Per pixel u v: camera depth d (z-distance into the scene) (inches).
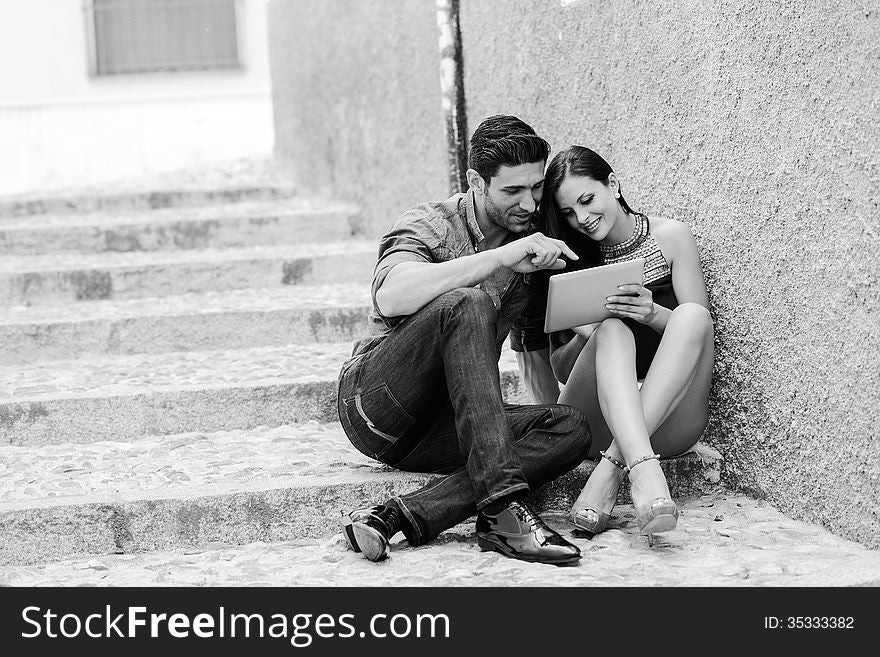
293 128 369.4
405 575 117.7
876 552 116.3
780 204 129.2
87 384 180.5
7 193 433.7
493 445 120.1
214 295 240.5
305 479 140.6
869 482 117.6
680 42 146.9
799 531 126.0
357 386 134.5
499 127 129.6
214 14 464.8
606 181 135.0
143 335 208.1
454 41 232.8
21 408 166.1
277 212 303.1
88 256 270.1
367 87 293.9
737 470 142.9
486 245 138.6
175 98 442.9
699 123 144.3
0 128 433.7
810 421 127.0
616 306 129.8
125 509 133.5
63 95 459.2
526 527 120.3
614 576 114.7
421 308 127.6
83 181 437.7
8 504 133.1
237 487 137.8
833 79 118.4
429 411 132.7
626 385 126.8
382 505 125.3
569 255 126.3
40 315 216.1
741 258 137.8
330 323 215.0
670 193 153.1
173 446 163.3
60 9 458.6
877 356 114.9
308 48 347.9
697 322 131.2
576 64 178.2
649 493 120.6
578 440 128.7
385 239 136.4
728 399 143.6
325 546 132.3
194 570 125.2
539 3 191.0
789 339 129.7
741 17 133.5
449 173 234.2
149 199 327.6
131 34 463.8
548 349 148.7
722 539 126.3
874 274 114.4
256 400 173.3
